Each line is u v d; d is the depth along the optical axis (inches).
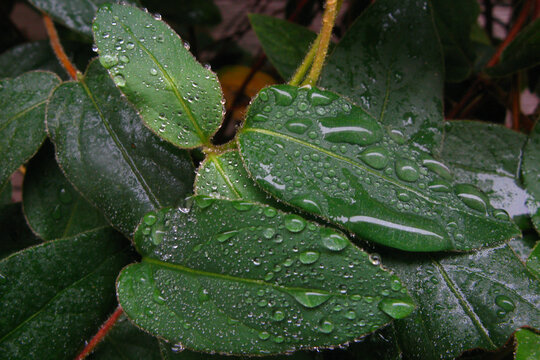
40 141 12.1
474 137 12.3
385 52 12.0
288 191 10.7
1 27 18.8
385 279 10.3
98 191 11.4
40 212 12.3
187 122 11.0
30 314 11.0
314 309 10.3
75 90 11.8
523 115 14.0
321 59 11.6
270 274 10.4
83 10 13.2
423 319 11.0
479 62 15.8
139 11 11.0
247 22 21.7
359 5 14.8
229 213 10.6
